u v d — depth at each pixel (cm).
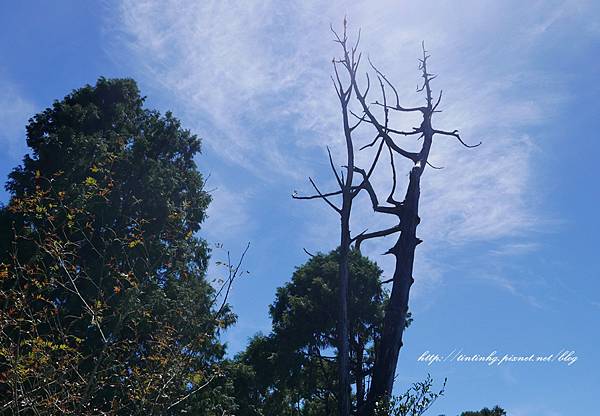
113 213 1891
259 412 2980
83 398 877
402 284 1109
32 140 2316
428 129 1215
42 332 1560
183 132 2477
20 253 1683
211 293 1964
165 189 2106
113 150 2175
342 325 1114
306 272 3130
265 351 3117
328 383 2836
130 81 2505
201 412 1922
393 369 1062
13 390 880
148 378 952
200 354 1138
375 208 1177
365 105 1220
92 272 1695
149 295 1677
